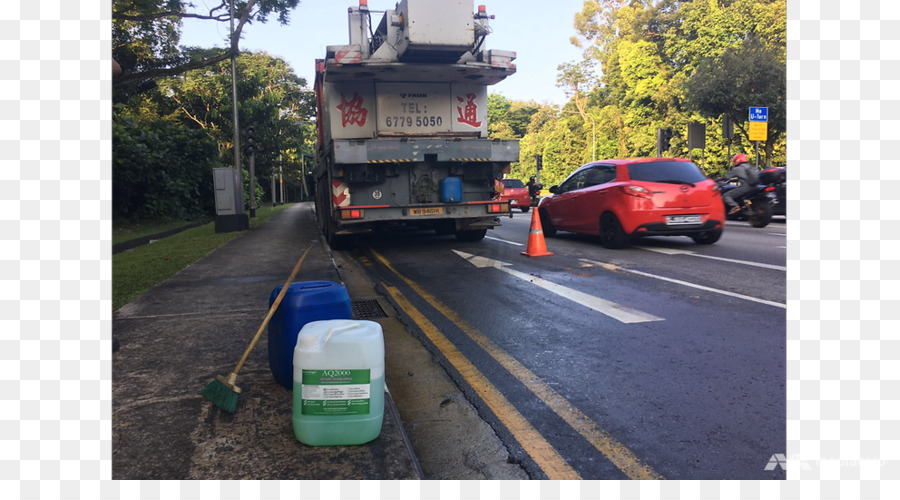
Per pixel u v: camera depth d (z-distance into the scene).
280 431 2.82
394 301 6.39
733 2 43.91
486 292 6.77
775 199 13.25
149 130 22.72
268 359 3.76
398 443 2.71
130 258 10.58
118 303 6.02
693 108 31.34
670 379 3.73
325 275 7.68
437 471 2.66
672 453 2.79
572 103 82.94
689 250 9.66
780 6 40.12
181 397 3.25
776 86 28.20
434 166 10.49
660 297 6.13
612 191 10.14
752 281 6.76
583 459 2.75
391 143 10.02
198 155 25.00
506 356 4.33
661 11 54.22
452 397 3.56
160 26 26.27
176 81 42.84
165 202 21.25
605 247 10.48
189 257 10.26
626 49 51.62
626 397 3.47
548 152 73.12
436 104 10.70
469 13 9.19
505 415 3.27
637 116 50.56
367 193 10.30
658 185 9.76
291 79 60.41
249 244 12.41
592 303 5.98
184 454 2.61
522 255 9.88
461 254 10.34
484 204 10.76
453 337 4.89
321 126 12.84
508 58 10.14
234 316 5.26
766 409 3.24
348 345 2.66
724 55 30.33
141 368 3.76
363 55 9.67
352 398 2.67
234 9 18.16
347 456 2.59
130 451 2.64
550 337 4.80
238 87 40.50
